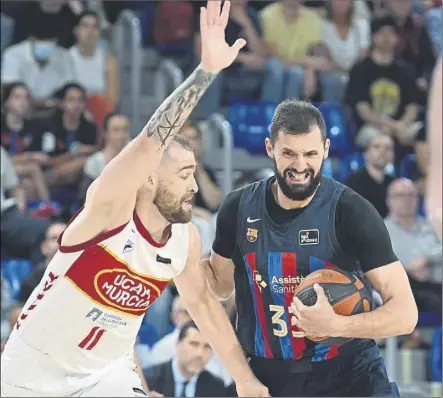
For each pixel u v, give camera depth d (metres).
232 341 7.44
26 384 6.59
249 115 17.95
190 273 7.21
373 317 6.79
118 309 6.52
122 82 18.19
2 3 17.78
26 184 15.87
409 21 19.73
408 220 15.11
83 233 6.22
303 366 7.29
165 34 18.77
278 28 19.00
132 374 6.77
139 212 6.33
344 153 17.97
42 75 17.39
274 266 7.13
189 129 15.56
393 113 18.44
